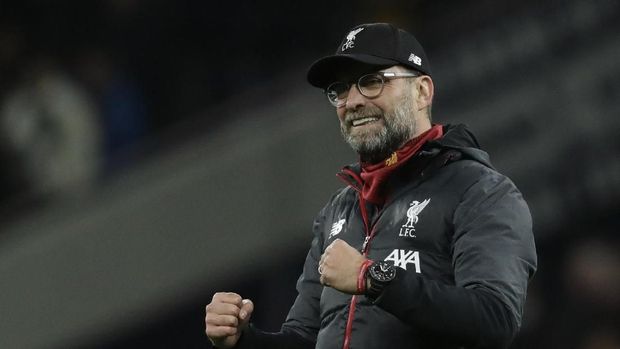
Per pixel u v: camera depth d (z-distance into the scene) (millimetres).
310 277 13180
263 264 25609
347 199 12938
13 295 27734
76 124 28047
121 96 29516
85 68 29625
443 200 11938
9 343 27719
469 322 10852
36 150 27953
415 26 28875
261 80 31219
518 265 11500
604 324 23547
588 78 23312
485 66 24141
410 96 12375
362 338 11828
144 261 26781
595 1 23453
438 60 24562
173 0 31516
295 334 12828
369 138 12219
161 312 26688
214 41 31391
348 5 31094
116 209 27078
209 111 28828
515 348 23938
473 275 11383
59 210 27578
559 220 23453
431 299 10820
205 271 26219
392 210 12156
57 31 30969
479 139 23875
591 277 23734
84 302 27234
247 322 12289
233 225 25984
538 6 23984
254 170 25859
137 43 31125
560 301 24141
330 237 12773
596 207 23141
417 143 12305
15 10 31297
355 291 10922
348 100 12281
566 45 23609
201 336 26609
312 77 12523
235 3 31625
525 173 23531
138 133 29562
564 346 23609
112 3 31625
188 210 26516
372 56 12195
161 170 26922
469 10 24797
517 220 11758
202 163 26453
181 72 30906
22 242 27688
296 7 31531
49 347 27312
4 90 28750
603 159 23078
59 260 27359
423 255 11812
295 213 25281
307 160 25219
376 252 12016
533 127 23578
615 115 23047
